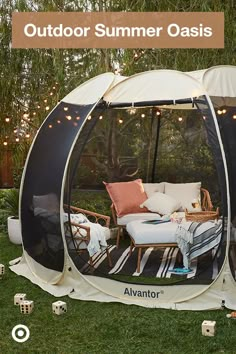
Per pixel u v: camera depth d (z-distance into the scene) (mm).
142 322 4781
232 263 5098
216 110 5441
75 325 4754
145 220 6578
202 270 5891
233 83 5719
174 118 8398
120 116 8523
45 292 5551
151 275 5852
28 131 8250
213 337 4473
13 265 6371
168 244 6031
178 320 4812
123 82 5746
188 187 7570
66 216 5703
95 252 5930
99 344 4398
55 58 7562
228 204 5066
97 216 7047
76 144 5992
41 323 4797
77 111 5859
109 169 8680
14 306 5195
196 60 7402
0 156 8586
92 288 5402
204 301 5121
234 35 7355
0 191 9406
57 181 5590
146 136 8484
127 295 5289
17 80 7844
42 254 5812
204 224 5961
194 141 8391
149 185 7645
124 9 7645
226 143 5289
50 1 7711
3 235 7996
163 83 5633
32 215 5918
